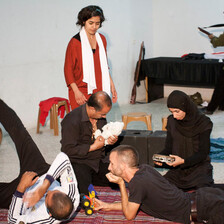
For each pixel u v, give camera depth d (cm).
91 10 421
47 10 658
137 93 857
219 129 605
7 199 339
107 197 363
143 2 845
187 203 289
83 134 362
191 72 747
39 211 281
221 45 713
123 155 288
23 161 356
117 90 816
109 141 364
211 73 724
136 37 841
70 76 442
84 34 438
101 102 341
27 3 628
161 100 857
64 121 360
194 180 336
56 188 301
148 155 448
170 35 864
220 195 294
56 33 679
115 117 720
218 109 738
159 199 284
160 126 638
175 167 358
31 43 644
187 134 342
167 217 293
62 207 266
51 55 677
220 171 439
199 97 786
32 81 654
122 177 294
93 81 447
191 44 843
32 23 640
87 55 439
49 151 537
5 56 611
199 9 820
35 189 295
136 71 823
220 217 280
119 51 806
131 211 284
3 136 614
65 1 684
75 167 358
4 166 488
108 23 771
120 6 793
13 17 612
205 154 336
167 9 854
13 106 631
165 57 862
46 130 647
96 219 315
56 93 697
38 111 669
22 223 277
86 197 324
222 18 799
